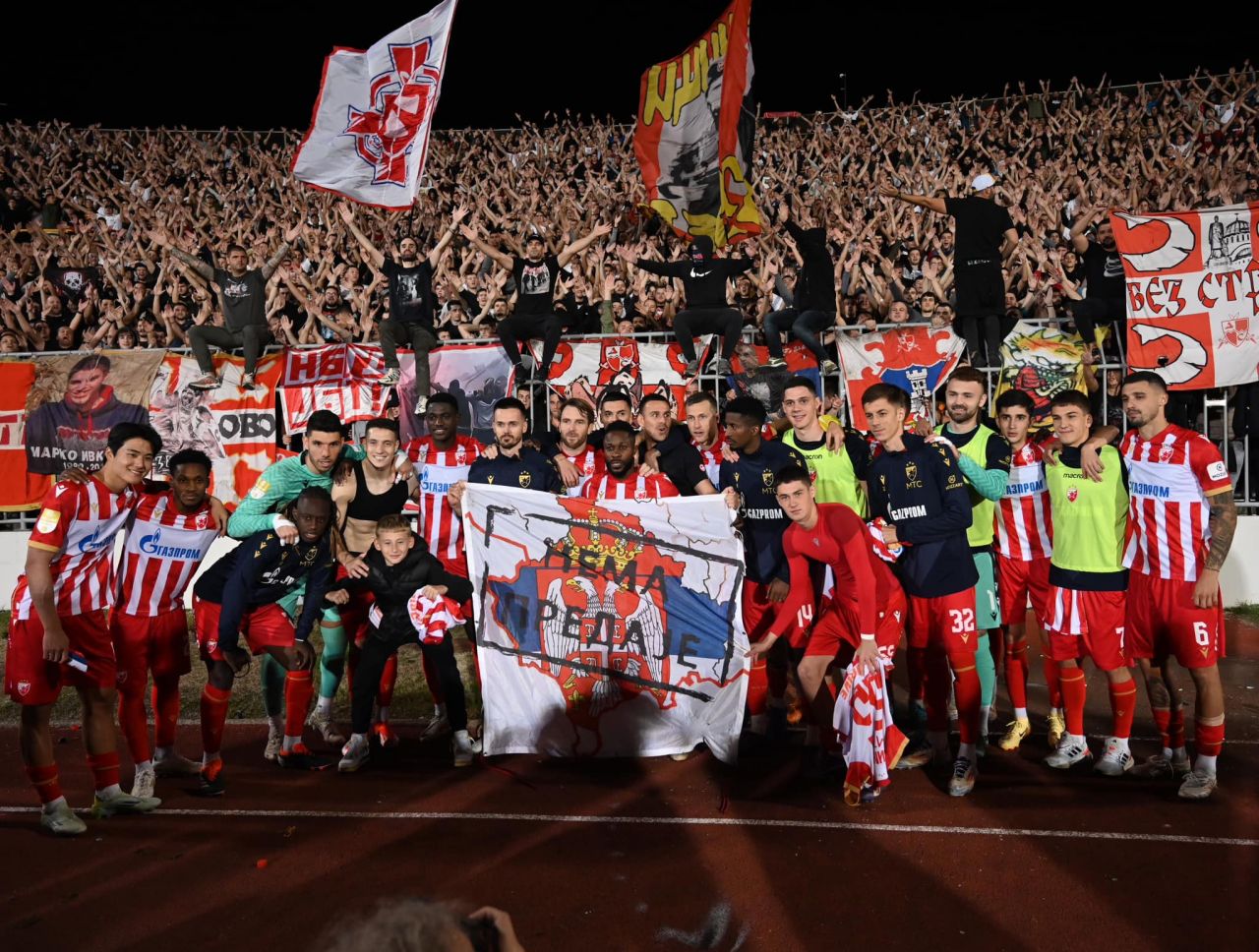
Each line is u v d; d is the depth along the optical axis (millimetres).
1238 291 8930
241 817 5059
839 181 19656
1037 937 3713
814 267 9609
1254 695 6965
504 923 1579
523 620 6020
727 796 5285
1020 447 6184
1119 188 16875
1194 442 5164
